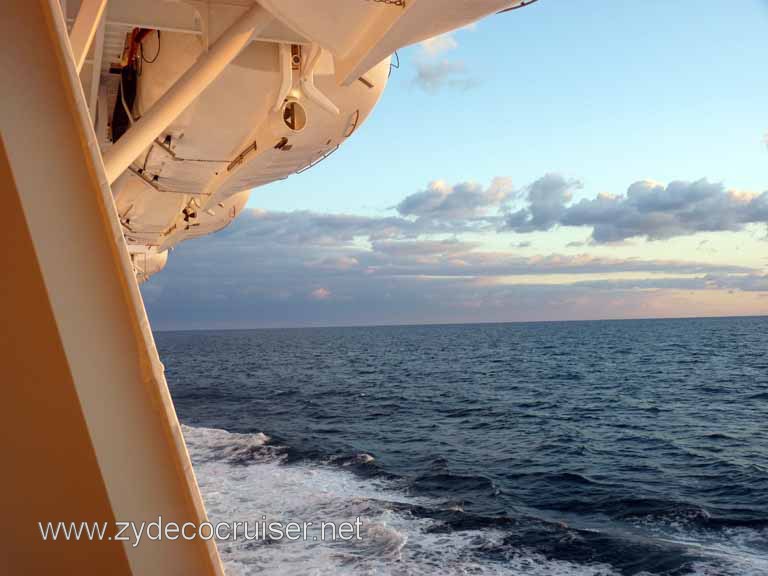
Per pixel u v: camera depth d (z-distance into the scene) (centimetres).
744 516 1311
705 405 3158
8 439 126
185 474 127
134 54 654
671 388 3847
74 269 121
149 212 1083
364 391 3919
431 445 2181
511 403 3312
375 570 919
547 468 1825
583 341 9569
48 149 120
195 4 476
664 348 7481
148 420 127
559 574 978
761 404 3139
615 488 1593
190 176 776
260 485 1432
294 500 1288
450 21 314
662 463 1898
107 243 124
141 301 123
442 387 4109
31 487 127
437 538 1113
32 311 121
